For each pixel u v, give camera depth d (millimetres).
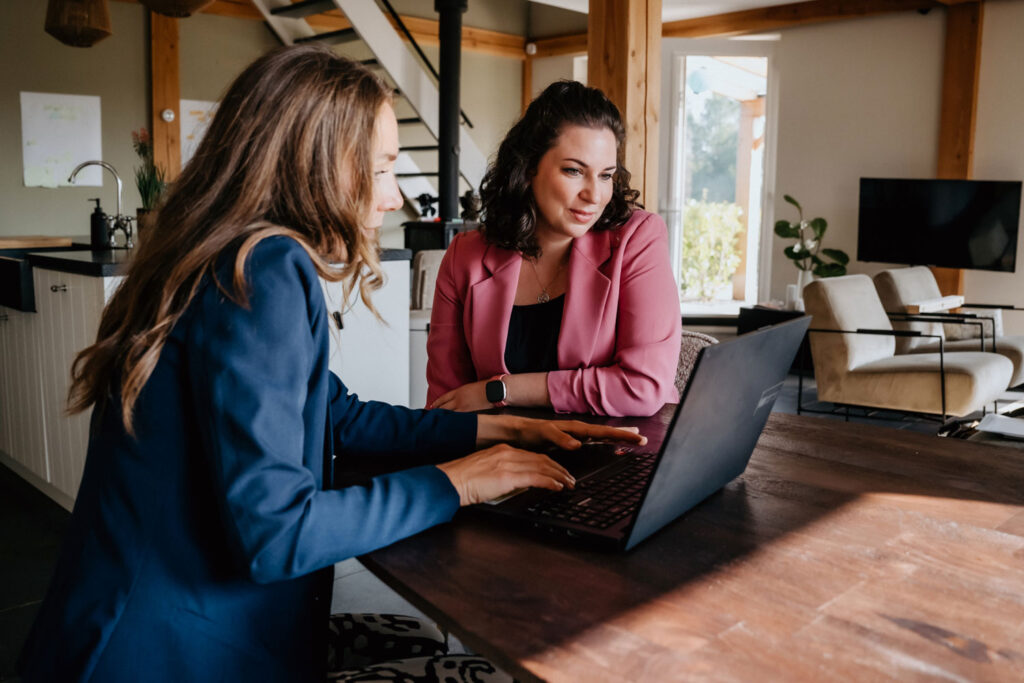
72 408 968
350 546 898
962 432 2121
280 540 847
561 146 1546
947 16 6629
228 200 920
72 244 4531
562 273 1719
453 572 893
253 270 862
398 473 1007
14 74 6926
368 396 3508
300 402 886
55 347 3199
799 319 1073
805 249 7043
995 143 6539
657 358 1581
